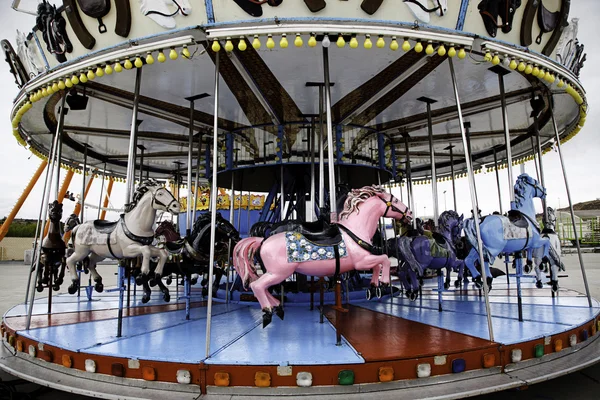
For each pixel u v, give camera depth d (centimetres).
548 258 723
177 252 638
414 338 441
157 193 549
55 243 704
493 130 952
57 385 389
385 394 347
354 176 995
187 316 584
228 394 353
